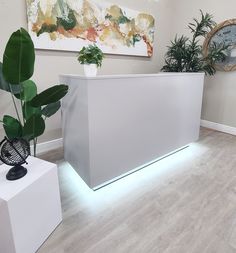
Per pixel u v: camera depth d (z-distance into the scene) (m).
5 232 1.07
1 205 1.01
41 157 2.41
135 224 1.44
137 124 1.92
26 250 1.15
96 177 1.73
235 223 1.46
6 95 2.20
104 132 1.67
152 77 1.92
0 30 2.04
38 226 1.22
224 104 3.42
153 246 1.27
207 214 1.55
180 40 3.34
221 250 1.25
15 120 1.79
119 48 3.08
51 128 2.63
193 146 2.81
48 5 2.28
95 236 1.34
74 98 1.75
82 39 2.64
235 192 1.82
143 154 2.08
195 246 1.28
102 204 1.64
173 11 3.78
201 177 2.04
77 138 1.82
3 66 1.42
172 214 1.54
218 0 3.20
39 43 2.30
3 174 1.21
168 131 2.30
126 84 1.72
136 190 1.82
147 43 3.46
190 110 2.54
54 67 2.50
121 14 2.99
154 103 2.03
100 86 1.55
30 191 1.13
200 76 2.53
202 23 3.15
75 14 2.51
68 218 1.49
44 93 1.56
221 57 3.15
